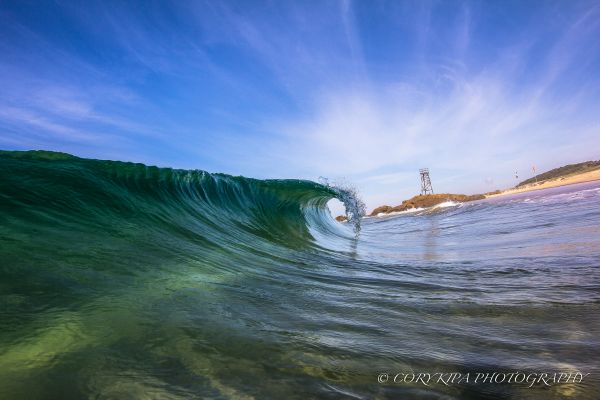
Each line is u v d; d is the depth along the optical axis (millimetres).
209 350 2320
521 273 5336
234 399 1792
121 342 2285
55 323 2361
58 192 5586
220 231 7805
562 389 1982
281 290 4242
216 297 3520
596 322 3119
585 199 21875
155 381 1903
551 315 3355
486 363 2342
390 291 4535
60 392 1723
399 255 8844
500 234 11797
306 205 15539
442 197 72750
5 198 4715
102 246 4262
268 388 1925
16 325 2254
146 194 7840
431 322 3240
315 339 2682
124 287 3248
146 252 4598
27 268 3104
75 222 4828
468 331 2992
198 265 4734
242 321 2932
